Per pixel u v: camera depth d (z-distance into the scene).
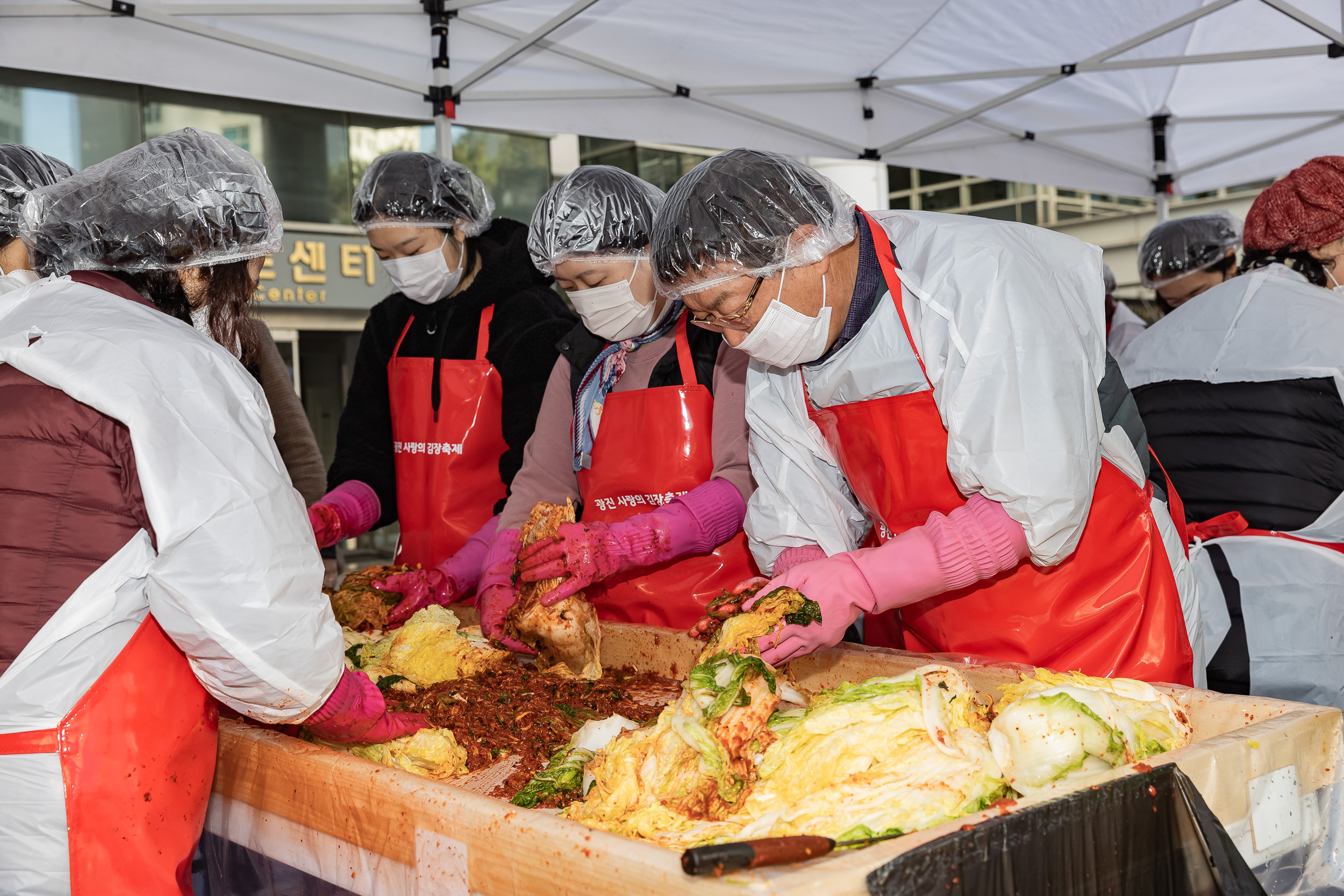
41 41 3.21
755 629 1.68
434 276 3.01
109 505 1.36
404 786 1.38
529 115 4.21
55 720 1.34
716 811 1.30
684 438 2.50
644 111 4.48
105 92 8.17
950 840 1.03
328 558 3.92
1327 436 2.49
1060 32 4.68
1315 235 2.56
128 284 1.53
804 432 2.18
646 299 2.45
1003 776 1.28
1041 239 1.95
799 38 4.48
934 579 1.81
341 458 3.31
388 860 1.41
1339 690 2.47
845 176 12.98
